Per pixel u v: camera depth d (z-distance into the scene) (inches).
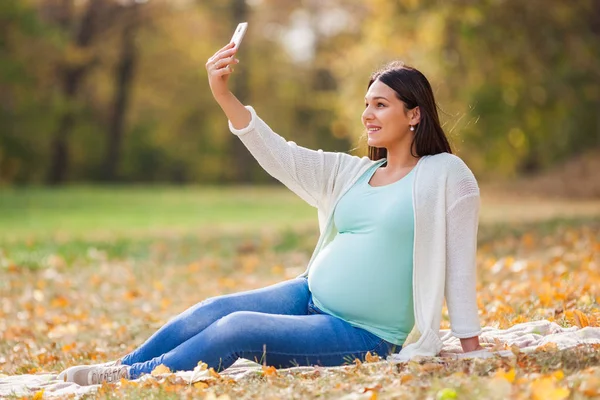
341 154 229.9
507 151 1349.7
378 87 219.8
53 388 219.5
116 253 687.1
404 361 204.7
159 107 2333.9
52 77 2027.6
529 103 1150.3
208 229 921.5
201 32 2230.6
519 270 449.4
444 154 215.2
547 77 1078.4
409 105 217.9
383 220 213.5
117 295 490.3
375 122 220.1
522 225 706.8
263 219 1107.9
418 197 210.4
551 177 1577.3
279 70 2389.3
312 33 2335.1
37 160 2091.5
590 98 1151.0
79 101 2094.0
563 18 1015.6
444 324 307.1
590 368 185.8
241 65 2293.3
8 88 1843.0
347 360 212.5
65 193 1551.4
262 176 2474.2
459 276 208.5
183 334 218.5
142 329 366.6
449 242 209.8
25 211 1215.6
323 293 219.9
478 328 208.5
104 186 2178.9
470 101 1122.7
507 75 1072.8
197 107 2325.3
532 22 997.2
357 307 214.8
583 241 543.5
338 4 2271.2
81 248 706.2
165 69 2215.8
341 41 2271.2
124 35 2091.5
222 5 2230.6
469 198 209.8
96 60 2086.6
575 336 227.1
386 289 213.6
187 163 2431.1
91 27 2041.1
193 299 466.0
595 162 1567.4
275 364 211.6
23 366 296.0
